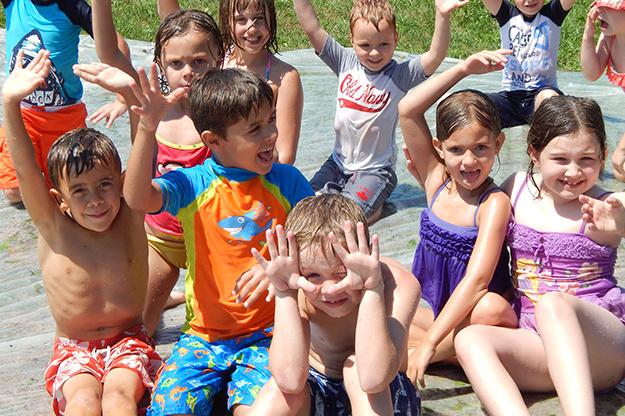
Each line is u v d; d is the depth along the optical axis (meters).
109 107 3.46
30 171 2.52
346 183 4.48
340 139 4.57
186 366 2.45
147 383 2.48
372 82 4.38
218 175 2.56
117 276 2.62
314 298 2.17
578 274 2.58
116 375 2.43
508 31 5.14
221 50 3.34
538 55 5.05
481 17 9.98
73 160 2.44
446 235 2.76
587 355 2.29
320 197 2.28
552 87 5.10
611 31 4.52
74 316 2.60
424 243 2.88
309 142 5.63
